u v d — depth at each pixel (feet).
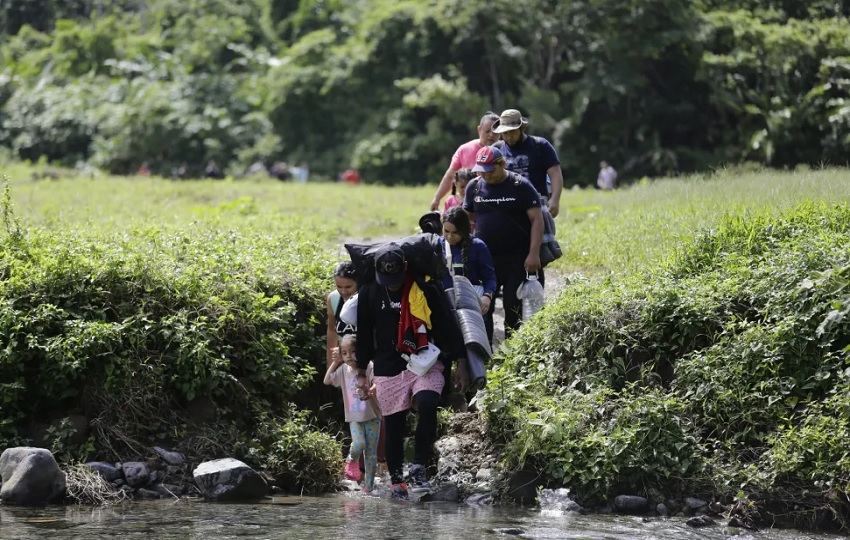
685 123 337.11
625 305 61.16
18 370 58.08
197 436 59.26
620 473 53.16
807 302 56.80
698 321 58.95
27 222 100.22
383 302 55.06
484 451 58.39
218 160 408.26
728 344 57.21
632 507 52.03
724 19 317.22
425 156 370.32
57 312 59.98
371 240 125.18
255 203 162.71
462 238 60.80
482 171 64.49
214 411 60.59
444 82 351.05
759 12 319.68
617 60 331.98
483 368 56.90
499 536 45.80
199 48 472.85
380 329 55.31
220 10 513.04
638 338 59.82
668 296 60.13
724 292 60.49
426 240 55.06
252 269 69.21
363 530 46.73
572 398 57.62
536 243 64.95
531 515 51.03
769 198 87.86
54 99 459.32
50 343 58.39
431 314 55.67
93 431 58.03
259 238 80.23
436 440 60.80
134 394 59.06
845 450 50.47
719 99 312.29
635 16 322.14
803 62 300.40
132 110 417.90
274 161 398.62
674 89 339.36
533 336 62.49
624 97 342.85
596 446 54.24
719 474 52.37
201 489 54.65
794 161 296.30
